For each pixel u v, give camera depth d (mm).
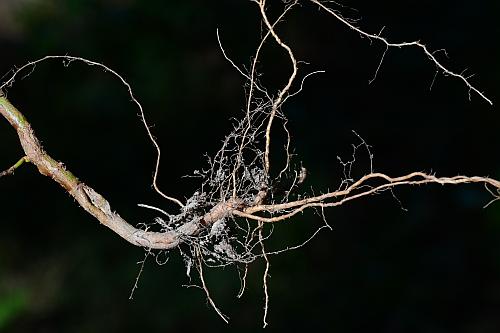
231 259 2209
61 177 2131
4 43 7043
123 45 6820
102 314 4977
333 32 6824
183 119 6262
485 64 6441
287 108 6250
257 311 4875
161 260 5195
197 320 4844
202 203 2188
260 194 2176
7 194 5742
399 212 5523
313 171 5668
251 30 6820
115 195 5742
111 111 6320
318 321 4848
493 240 5191
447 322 4836
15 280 5223
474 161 5883
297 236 5223
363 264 5168
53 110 6355
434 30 6789
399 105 6449
